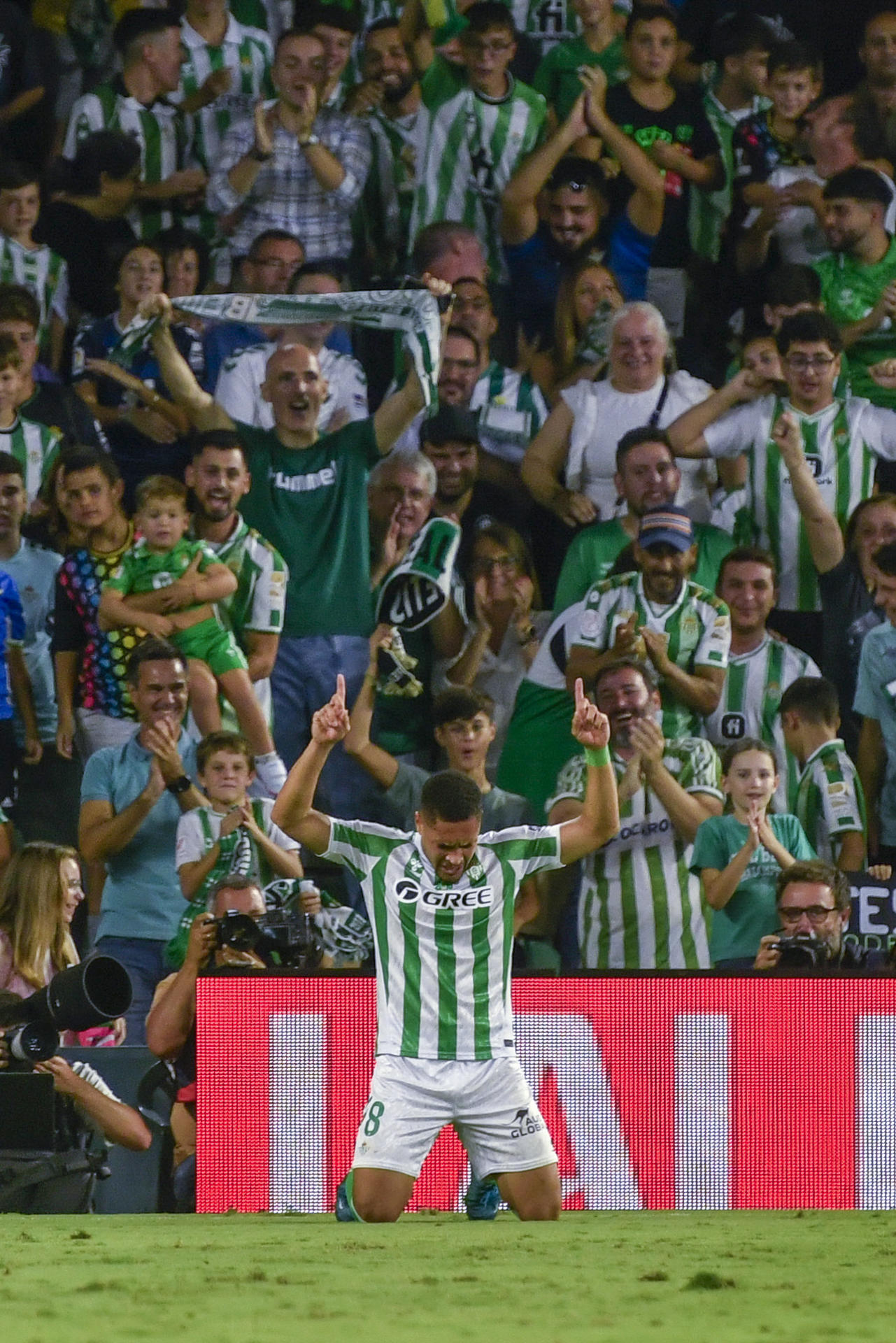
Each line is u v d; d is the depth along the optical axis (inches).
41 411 1240.2
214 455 1198.3
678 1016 747.4
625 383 1274.6
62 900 842.8
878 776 1200.2
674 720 1187.9
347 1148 739.4
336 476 1236.5
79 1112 685.9
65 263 1306.6
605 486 1272.1
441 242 1299.2
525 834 612.7
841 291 1323.8
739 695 1195.9
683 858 1112.2
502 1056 613.6
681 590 1198.9
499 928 612.1
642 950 1106.1
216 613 1181.7
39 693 1170.0
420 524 1241.4
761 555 1207.6
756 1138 744.3
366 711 1174.3
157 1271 421.1
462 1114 612.7
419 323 1232.8
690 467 1267.2
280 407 1237.1
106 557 1168.2
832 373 1258.0
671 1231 575.2
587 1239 536.7
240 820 1048.2
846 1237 552.7
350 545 1233.4
